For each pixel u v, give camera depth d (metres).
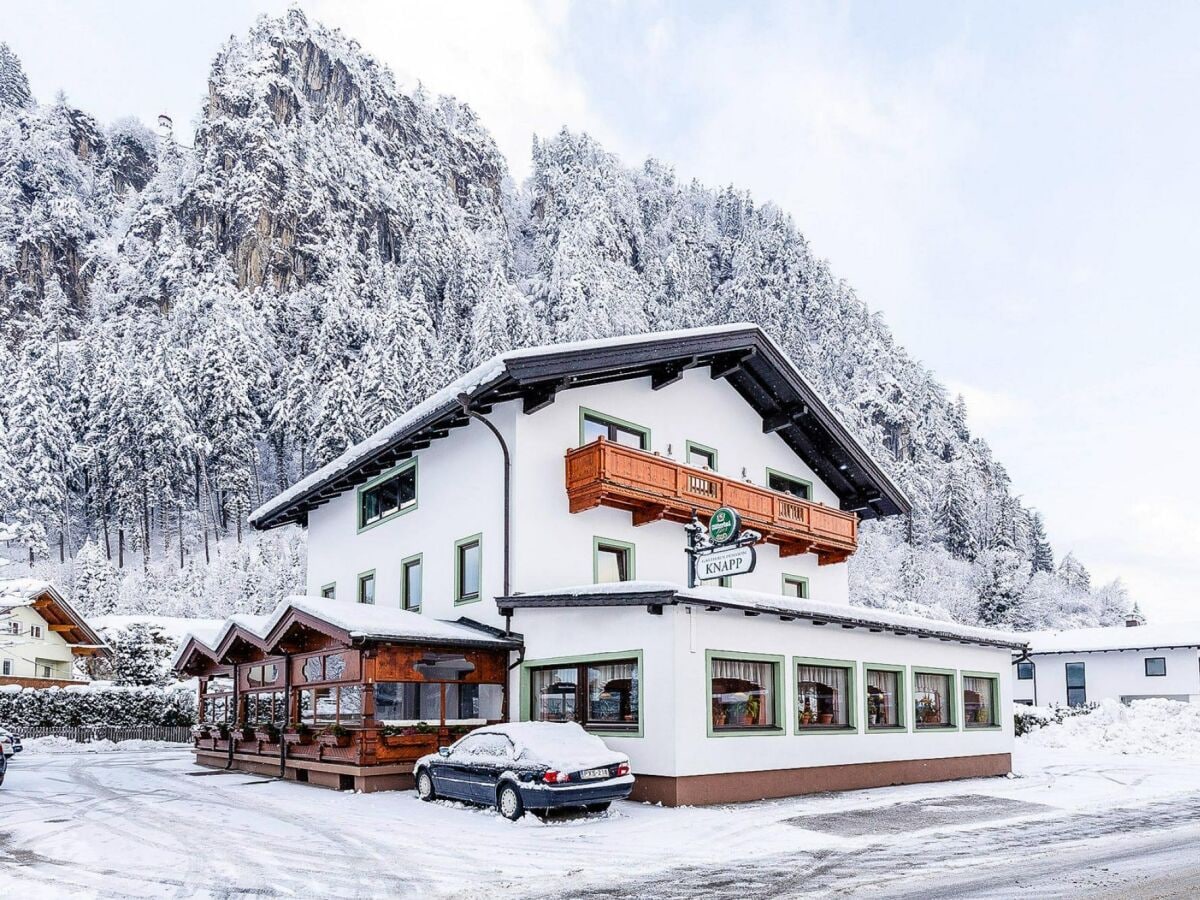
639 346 21.64
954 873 10.34
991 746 24.09
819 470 29.33
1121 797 18.25
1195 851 11.77
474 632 20.08
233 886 9.84
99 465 116.50
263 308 160.00
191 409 126.06
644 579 23.00
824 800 17.50
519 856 11.52
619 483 20.98
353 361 144.12
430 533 23.48
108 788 19.30
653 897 9.22
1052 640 52.28
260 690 22.64
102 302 173.88
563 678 19.12
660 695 16.73
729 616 17.75
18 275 176.25
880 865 10.91
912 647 22.28
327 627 18.45
